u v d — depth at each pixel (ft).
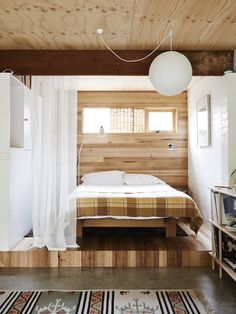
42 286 8.93
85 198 11.83
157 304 7.84
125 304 7.84
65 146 11.31
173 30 9.61
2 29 9.48
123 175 17.26
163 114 18.40
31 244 11.34
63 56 11.28
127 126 18.30
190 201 11.90
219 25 9.27
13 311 7.46
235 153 10.97
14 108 12.10
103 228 13.96
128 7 8.14
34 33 9.81
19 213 11.69
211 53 11.37
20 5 8.00
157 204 11.82
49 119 11.34
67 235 11.12
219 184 12.44
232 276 8.32
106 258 10.63
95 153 18.12
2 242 10.55
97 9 8.25
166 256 10.62
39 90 11.43
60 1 7.81
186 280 9.36
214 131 13.20
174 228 12.41
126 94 18.26
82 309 7.57
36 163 11.26
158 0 7.77
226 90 11.11
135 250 10.73
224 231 8.85
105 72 11.27
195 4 7.99
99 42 10.59
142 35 10.00
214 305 7.77
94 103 18.22
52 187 11.23
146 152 18.15
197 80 15.72
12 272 10.06
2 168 10.50
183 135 18.22
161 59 9.50
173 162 18.16
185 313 7.39
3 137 10.53
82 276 9.72
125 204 11.77
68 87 11.41
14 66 11.23
